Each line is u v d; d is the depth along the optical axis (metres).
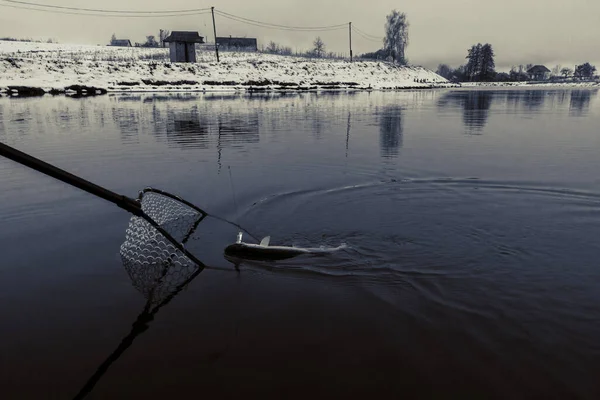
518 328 3.08
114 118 18.27
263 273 4.01
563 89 62.78
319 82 57.84
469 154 9.99
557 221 5.49
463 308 3.37
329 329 3.05
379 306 3.39
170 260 4.25
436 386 2.47
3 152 2.93
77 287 3.71
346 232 5.18
